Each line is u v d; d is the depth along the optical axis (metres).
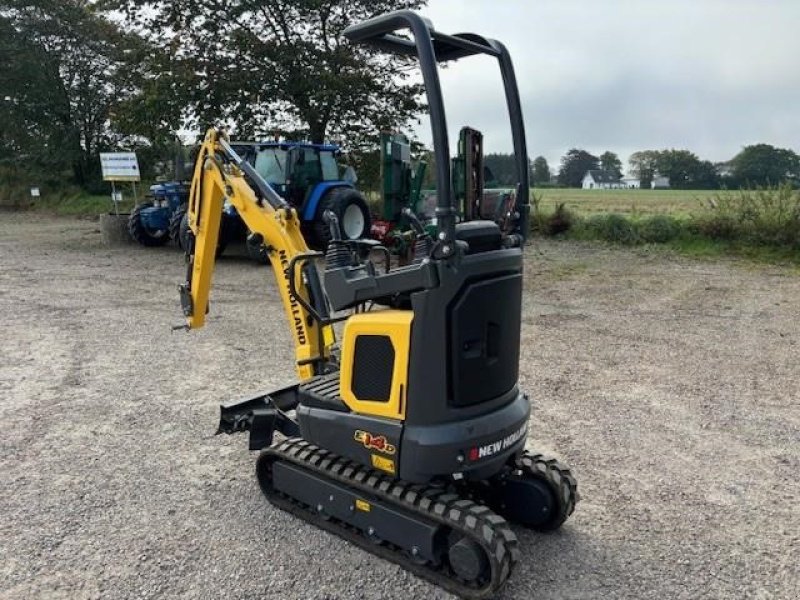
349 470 3.42
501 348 3.13
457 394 2.98
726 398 5.64
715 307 9.15
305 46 16.39
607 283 10.87
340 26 16.80
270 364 6.58
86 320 8.38
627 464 4.41
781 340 7.47
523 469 3.61
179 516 3.76
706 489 4.09
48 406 5.41
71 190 28.52
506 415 3.17
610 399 5.61
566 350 7.07
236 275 11.85
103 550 3.42
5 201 28.83
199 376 6.20
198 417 5.20
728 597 3.09
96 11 20.20
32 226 21.45
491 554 2.86
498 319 3.08
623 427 5.02
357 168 18.08
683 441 4.78
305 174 13.00
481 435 3.02
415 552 3.14
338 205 12.51
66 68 28.16
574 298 9.75
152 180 26.62
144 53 16.72
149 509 3.83
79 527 3.63
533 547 3.49
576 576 3.24
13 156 29.58
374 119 17.73
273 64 16.30
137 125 16.67
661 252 13.62
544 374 6.26
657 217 14.92
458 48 3.31
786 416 5.25
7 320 8.34
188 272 5.17
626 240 14.52
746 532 3.63
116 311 8.91
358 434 3.24
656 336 7.64
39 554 3.38
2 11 26.88
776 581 3.21
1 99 27.77
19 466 4.35
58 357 6.75
